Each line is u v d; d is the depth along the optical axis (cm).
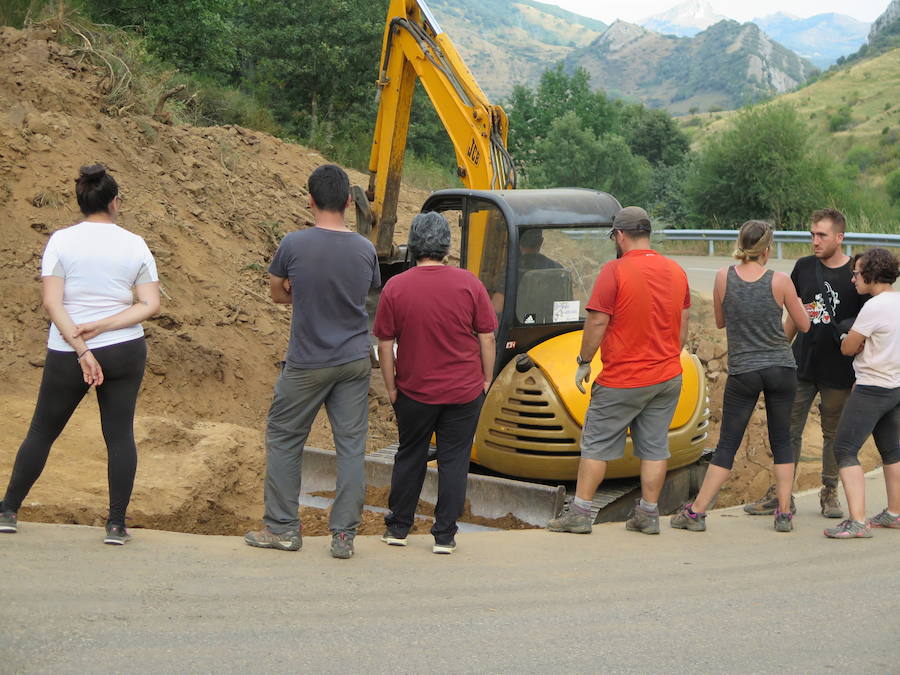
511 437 632
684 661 339
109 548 451
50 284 432
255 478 719
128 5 2108
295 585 419
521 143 5788
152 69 1475
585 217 666
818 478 806
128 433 457
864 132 10362
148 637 338
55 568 406
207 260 1019
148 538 483
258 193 1270
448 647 347
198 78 2070
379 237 1016
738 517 608
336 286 461
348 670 321
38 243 870
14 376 741
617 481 666
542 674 323
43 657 313
